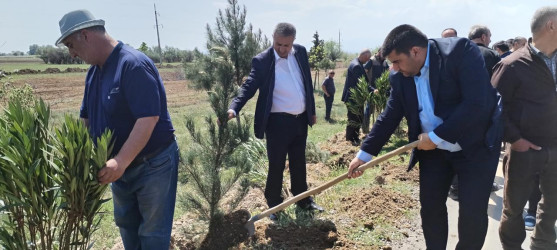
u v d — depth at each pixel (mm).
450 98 2650
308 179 5445
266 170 5387
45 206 2293
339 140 8578
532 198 3914
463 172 2732
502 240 3416
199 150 3363
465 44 2592
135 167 2654
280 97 3902
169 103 19281
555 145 3037
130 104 2449
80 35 2406
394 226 3957
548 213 3213
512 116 3088
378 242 3654
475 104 2480
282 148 3982
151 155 2662
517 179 3121
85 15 2414
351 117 8039
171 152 2781
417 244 3664
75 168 2230
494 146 2656
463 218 2693
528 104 3008
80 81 30766
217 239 3500
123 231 3014
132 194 2832
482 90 2502
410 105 2854
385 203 4383
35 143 2191
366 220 4055
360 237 3738
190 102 19719
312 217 4152
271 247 3504
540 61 2924
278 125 3926
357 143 7965
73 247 2650
